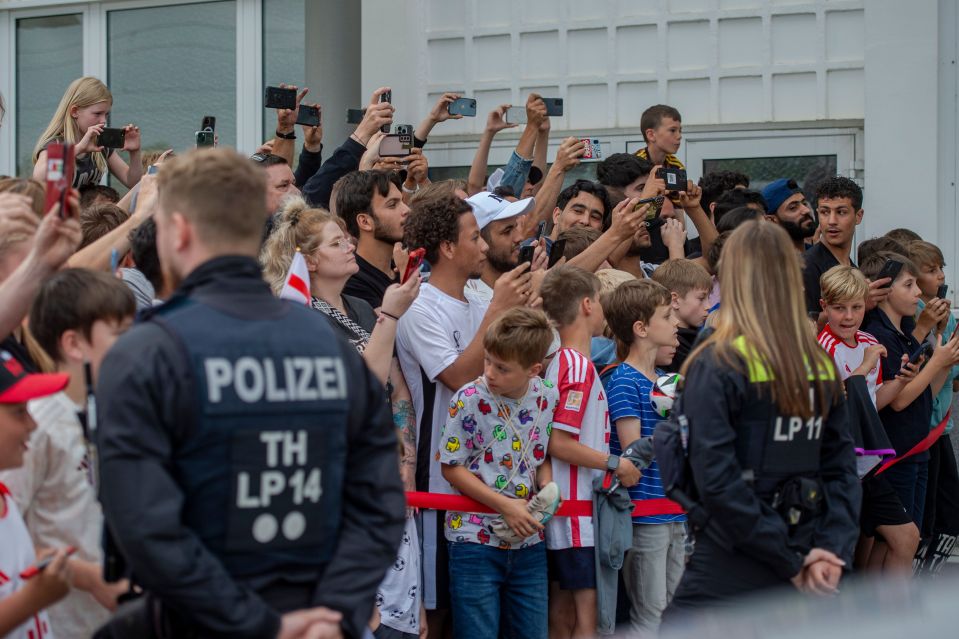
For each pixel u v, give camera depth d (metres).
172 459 2.66
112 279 3.47
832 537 3.85
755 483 3.79
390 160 6.34
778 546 3.72
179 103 9.64
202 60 9.58
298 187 7.09
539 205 6.61
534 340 4.66
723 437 3.74
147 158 6.79
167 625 2.74
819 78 8.44
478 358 4.85
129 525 2.56
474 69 9.00
